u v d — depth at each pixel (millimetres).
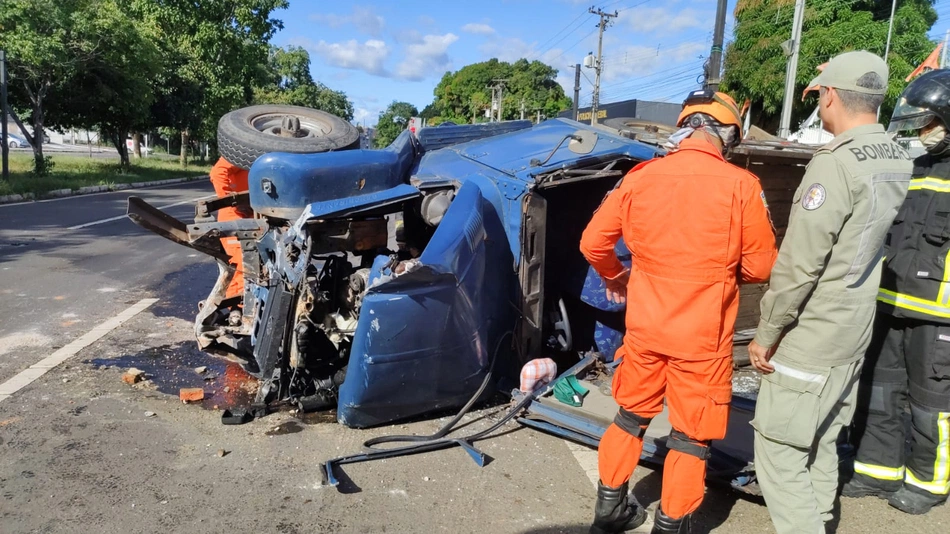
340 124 5793
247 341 4969
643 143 4938
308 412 4117
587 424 3709
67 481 3195
